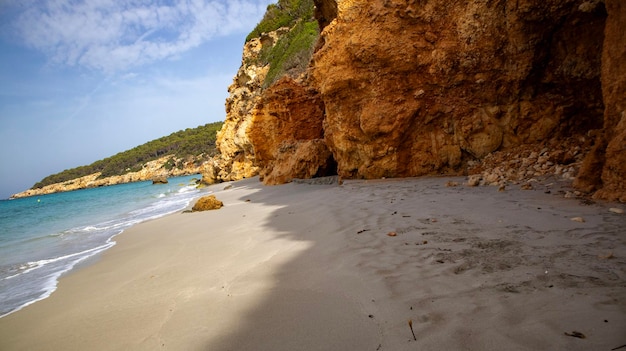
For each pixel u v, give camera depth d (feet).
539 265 9.49
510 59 26.48
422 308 8.23
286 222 20.70
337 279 10.80
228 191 54.70
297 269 12.30
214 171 107.04
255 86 125.59
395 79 32.01
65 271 19.02
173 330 9.30
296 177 47.03
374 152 33.81
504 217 14.52
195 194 68.85
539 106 26.37
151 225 30.81
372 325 7.92
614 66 15.61
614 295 7.41
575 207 14.44
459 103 29.66
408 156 32.73
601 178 15.96
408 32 31.19
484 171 26.50
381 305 8.72
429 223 15.25
